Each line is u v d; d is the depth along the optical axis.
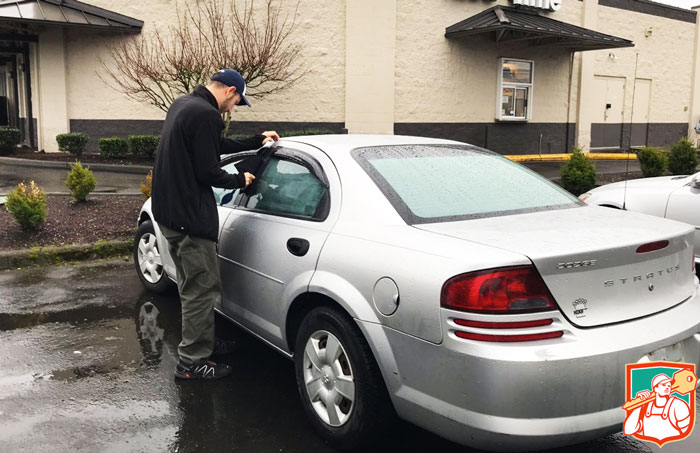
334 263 3.21
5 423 3.44
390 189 3.35
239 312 4.18
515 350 2.51
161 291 5.73
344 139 4.07
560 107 19.84
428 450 3.23
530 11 18.14
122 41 15.62
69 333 4.86
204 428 3.44
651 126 23.16
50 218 8.22
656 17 22.36
